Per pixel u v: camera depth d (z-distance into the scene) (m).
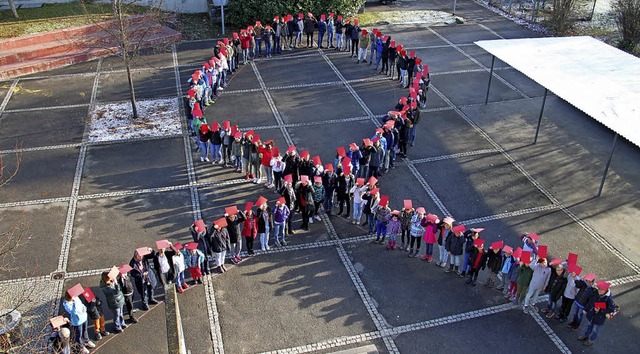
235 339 12.48
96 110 22.09
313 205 15.61
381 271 14.59
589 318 12.25
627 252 15.38
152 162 18.86
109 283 12.02
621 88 18.12
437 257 15.19
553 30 31.17
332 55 27.55
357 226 16.23
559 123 21.98
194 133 20.16
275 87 24.28
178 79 24.72
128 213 16.38
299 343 12.41
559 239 15.79
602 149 20.30
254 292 13.77
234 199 17.09
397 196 17.44
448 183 18.17
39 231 15.55
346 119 21.80
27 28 26.48
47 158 18.94
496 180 18.39
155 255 13.12
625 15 28.67
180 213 16.44
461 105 23.17
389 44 24.81
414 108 19.55
